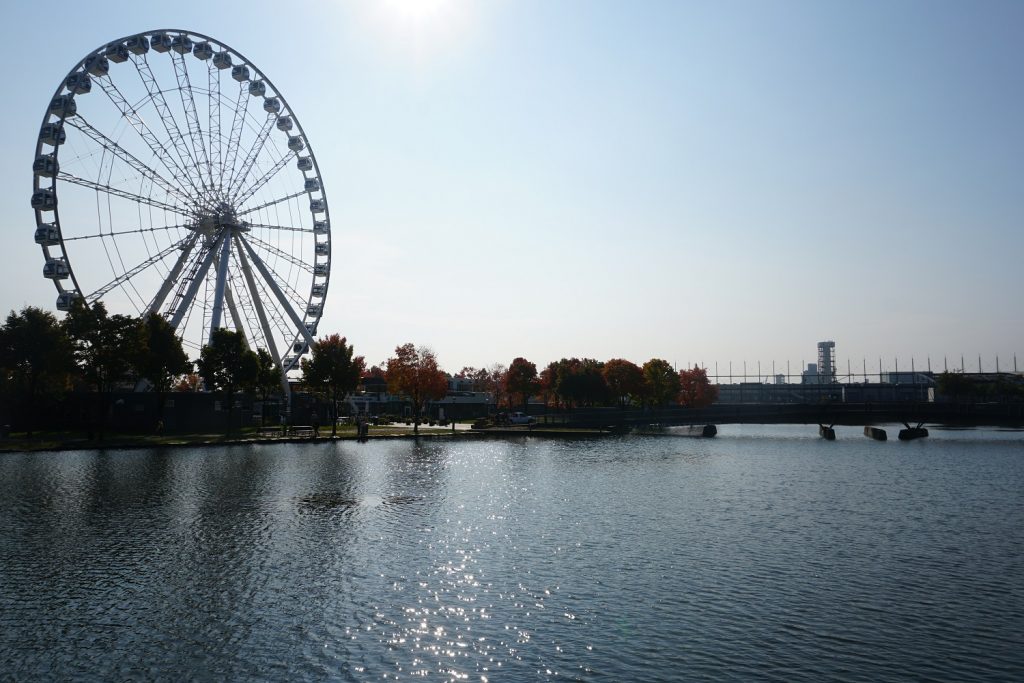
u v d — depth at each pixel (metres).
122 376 96.06
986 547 40.41
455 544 40.03
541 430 132.88
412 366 134.50
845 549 39.69
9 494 53.69
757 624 27.81
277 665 23.77
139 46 99.12
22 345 88.62
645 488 62.28
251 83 111.12
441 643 25.66
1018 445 114.62
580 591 31.72
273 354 114.94
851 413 130.38
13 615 28.12
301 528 43.44
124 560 35.81
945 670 23.75
